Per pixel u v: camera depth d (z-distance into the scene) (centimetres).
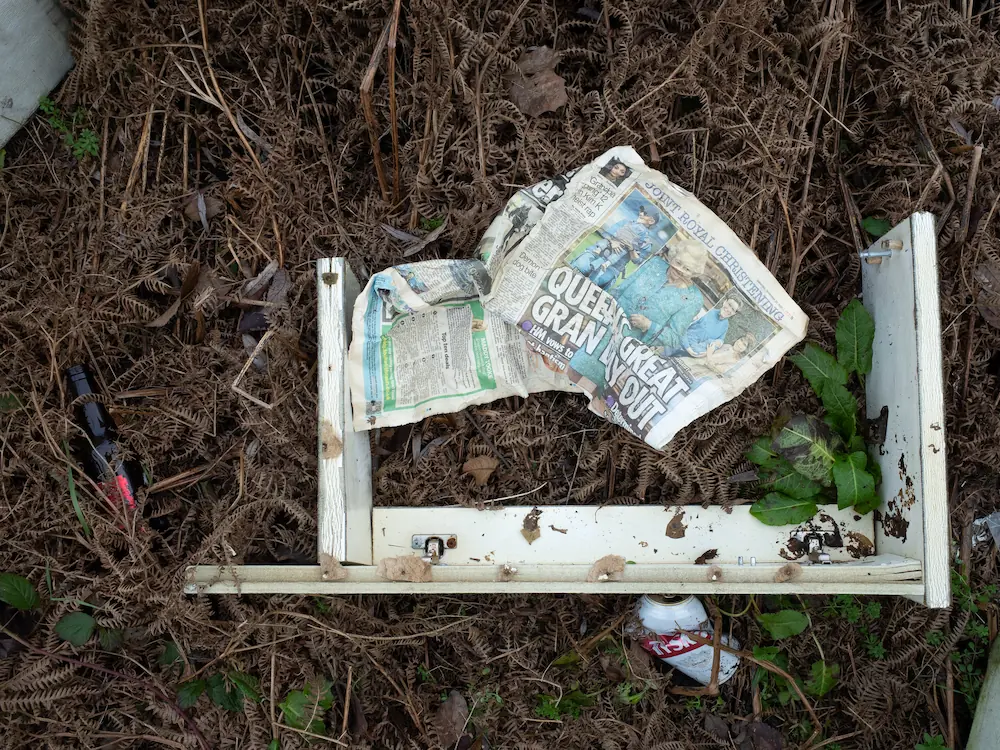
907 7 141
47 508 140
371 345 126
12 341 141
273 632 139
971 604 141
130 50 141
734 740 150
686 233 133
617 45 141
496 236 132
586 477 143
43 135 148
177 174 149
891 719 145
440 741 146
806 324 130
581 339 133
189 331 146
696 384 130
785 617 141
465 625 144
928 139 140
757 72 141
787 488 132
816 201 145
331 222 143
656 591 116
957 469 144
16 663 138
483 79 137
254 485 140
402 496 141
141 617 139
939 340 116
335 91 149
